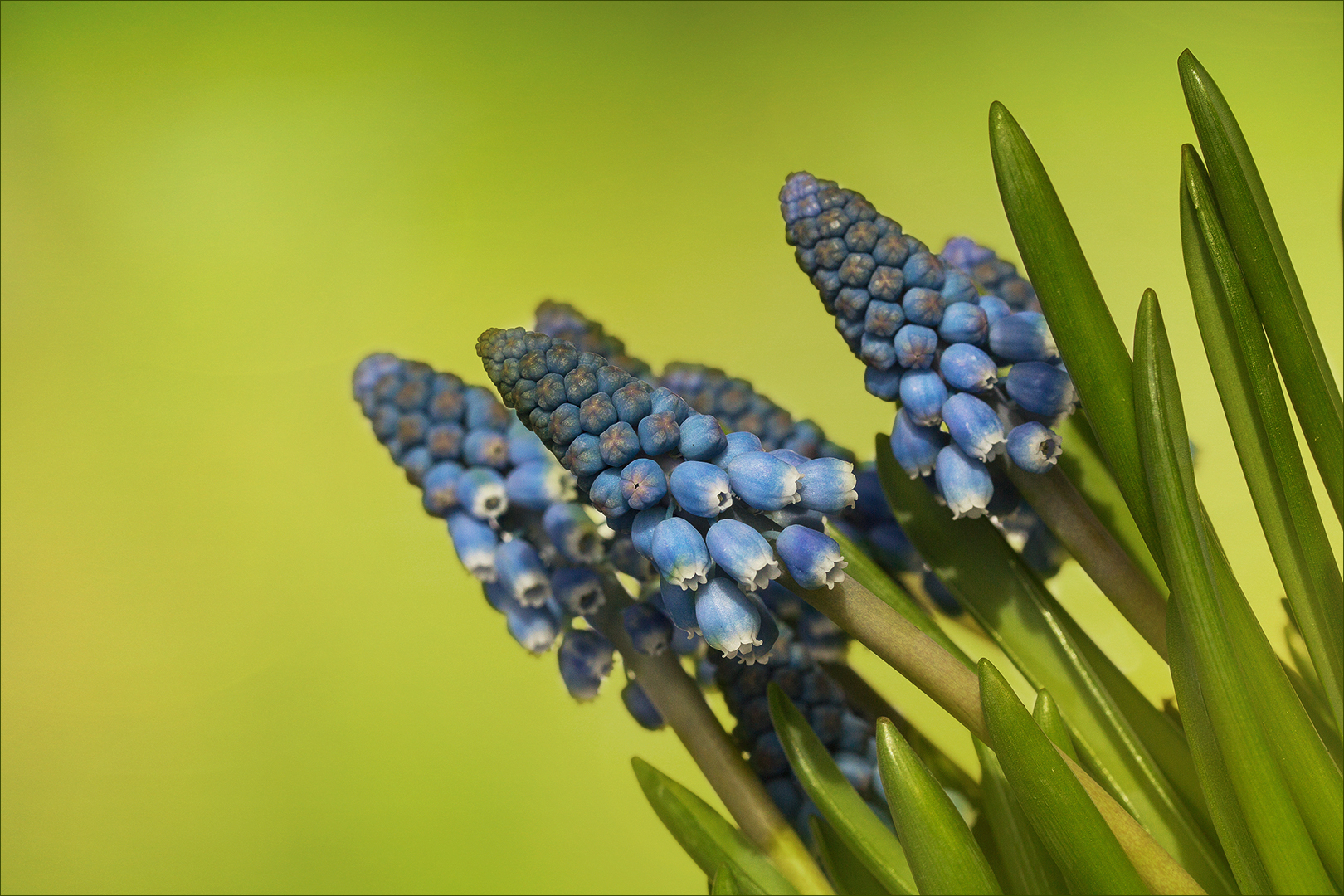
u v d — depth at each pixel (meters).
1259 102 0.91
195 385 0.95
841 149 0.96
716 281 0.93
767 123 0.97
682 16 0.98
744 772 0.45
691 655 0.47
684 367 0.47
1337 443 0.43
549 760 0.79
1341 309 0.80
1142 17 0.93
